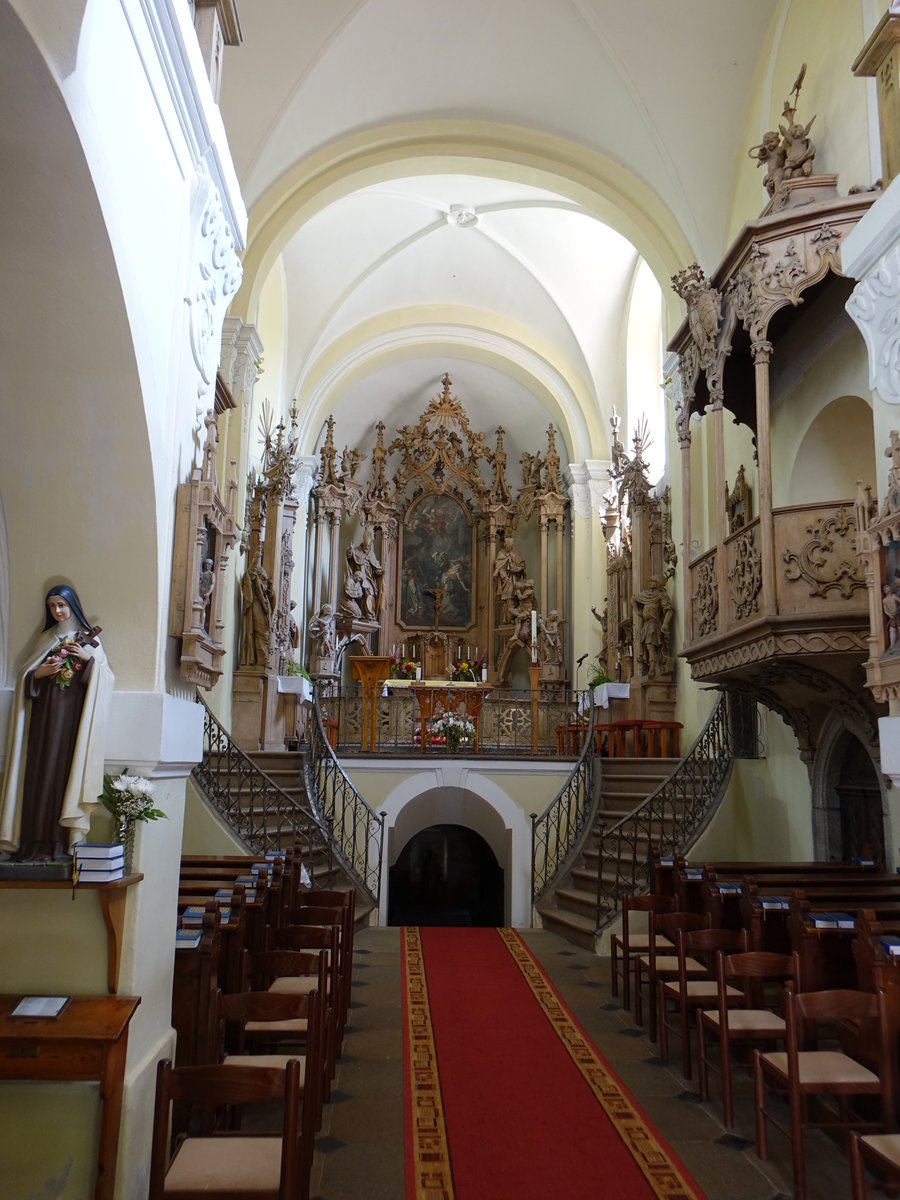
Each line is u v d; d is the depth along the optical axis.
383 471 21.47
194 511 5.27
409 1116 5.56
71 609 4.80
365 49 11.98
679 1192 4.64
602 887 10.98
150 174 4.68
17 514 4.83
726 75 11.55
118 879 4.44
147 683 4.89
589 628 19.16
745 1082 6.16
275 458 14.99
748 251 8.30
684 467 9.86
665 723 13.56
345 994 7.47
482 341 19.64
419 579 22.05
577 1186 4.70
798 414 9.78
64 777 4.50
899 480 5.66
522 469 21.80
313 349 18.52
